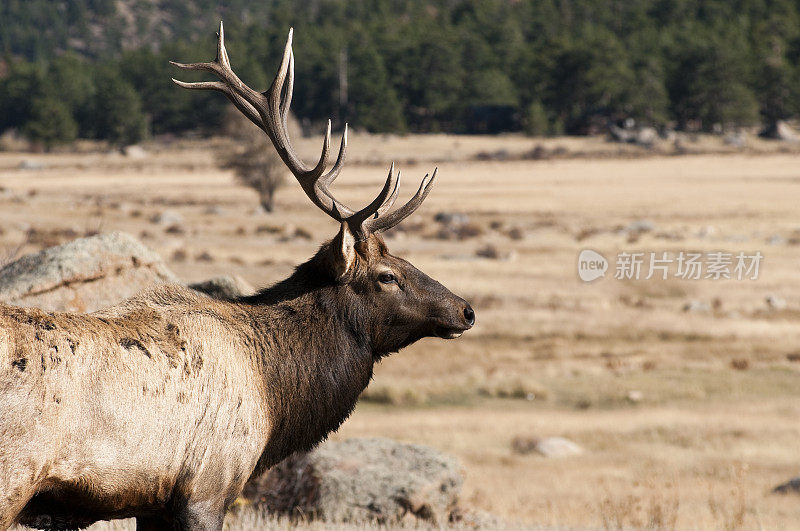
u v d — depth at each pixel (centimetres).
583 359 9569
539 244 17388
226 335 1504
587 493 5041
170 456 1369
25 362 1214
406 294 1650
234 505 2781
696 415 7425
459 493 3062
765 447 6362
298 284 1638
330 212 1622
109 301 2766
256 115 1681
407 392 8288
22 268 2767
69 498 1280
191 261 14662
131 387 1321
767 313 11450
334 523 2748
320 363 1593
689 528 3800
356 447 3116
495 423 7362
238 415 1463
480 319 11206
